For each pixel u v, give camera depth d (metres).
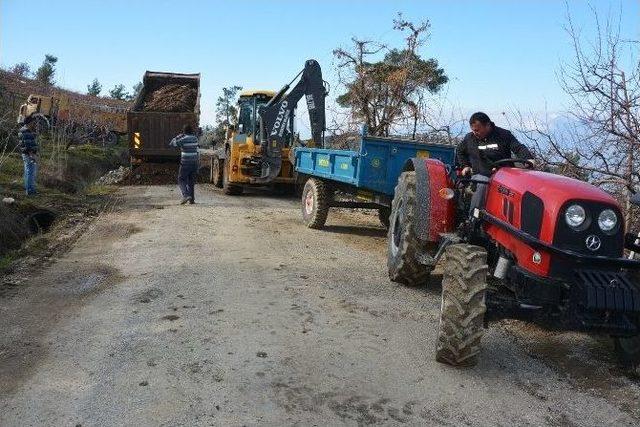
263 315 5.18
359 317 5.24
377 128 13.68
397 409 3.62
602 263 3.76
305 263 7.20
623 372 4.27
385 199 8.43
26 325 4.85
